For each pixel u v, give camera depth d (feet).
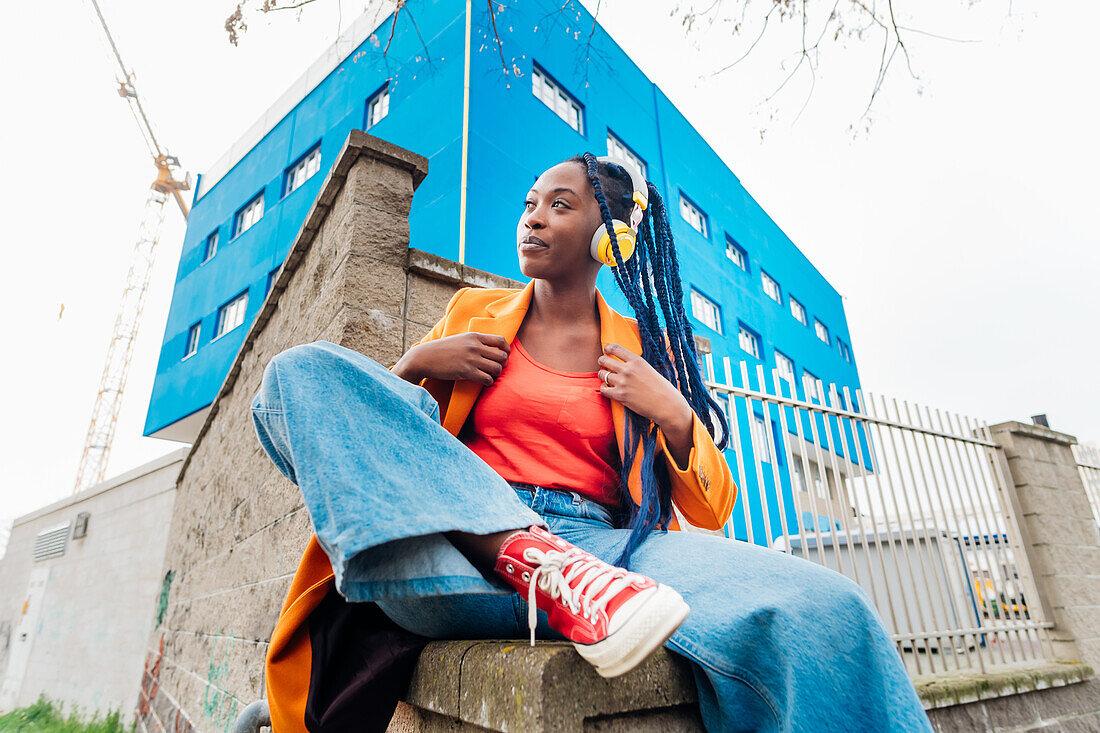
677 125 53.83
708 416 4.36
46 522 42.78
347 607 3.34
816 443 10.15
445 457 2.75
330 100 48.67
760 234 64.28
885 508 10.59
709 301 51.08
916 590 10.18
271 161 54.60
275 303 9.61
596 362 4.07
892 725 2.29
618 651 2.07
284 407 2.61
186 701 11.76
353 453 2.54
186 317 57.62
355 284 6.17
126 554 28.66
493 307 4.43
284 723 3.07
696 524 4.05
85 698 27.71
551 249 4.04
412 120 36.99
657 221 4.86
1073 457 14.35
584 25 41.50
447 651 2.81
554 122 38.37
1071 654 11.51
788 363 60.49
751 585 2.63
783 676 2.39
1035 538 12.42
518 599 2.95
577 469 3.51
